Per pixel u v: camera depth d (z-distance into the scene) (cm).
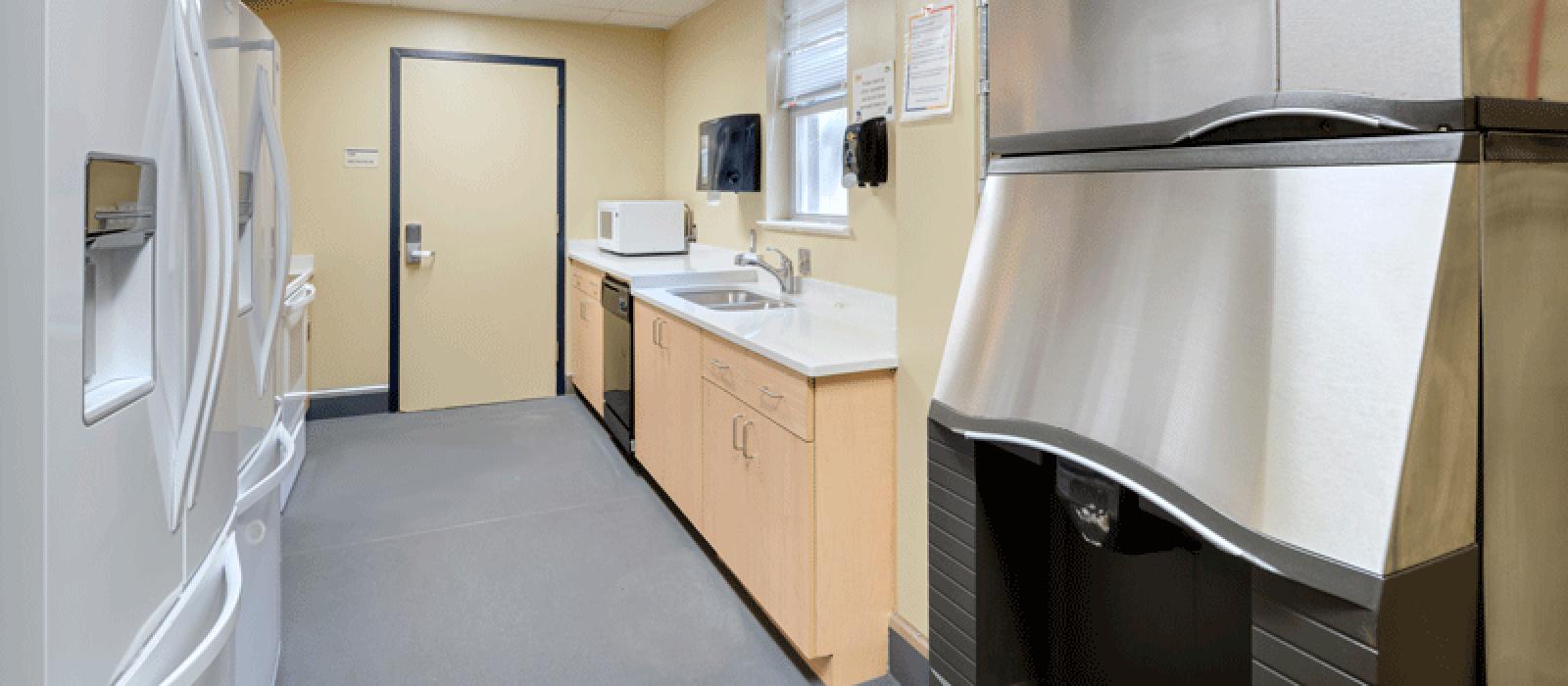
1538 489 62
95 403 68
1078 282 80
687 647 194
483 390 422
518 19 411
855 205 257
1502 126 58
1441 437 56
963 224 148
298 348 288
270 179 155
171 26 82
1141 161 76
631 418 312
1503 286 59
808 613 172
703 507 235
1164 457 68
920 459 166
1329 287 60
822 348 184
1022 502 96
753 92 337
